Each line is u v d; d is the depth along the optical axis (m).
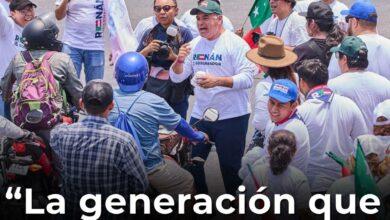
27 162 18.41
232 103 20.88
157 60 23.02
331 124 17.75
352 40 19.44
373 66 21.45
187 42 23.66
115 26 26.61
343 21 26.44
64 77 19.94
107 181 16.14
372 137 17.28
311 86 18.09
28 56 20.03
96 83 16.28
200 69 21.03
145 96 17.58
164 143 18.94
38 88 19.48
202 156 21.16
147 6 45.16
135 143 16.23
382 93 19.28
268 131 17.81
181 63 21.36
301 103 19.69
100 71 28.42
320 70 17.98
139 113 17.39
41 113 19.23
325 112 17.73
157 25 23.77
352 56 19.30
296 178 16.34
